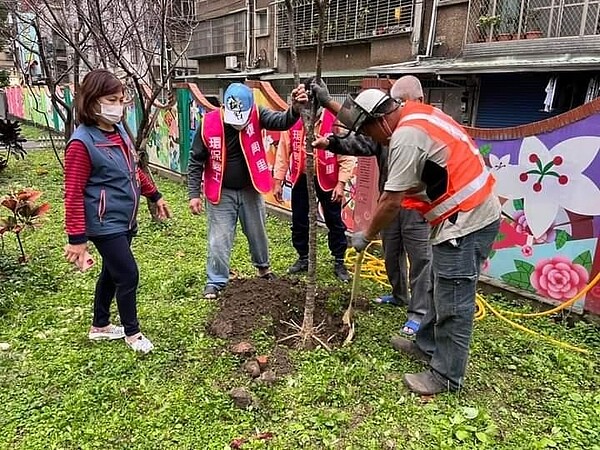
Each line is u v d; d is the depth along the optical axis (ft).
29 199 16.57
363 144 11.50
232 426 8.72
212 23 84.69
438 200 8.84
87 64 20.93
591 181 12.48
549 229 13.50
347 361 10.89
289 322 12.44
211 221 14.02
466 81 43.75
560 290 13.46
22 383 9.80
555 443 8.44
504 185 14.38
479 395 9.84
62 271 15.89
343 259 15.78
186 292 14.30
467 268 8.96
